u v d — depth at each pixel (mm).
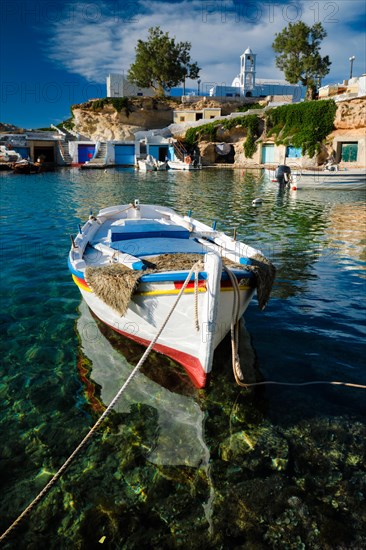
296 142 43969
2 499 3895
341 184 27469
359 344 6469
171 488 3969
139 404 5133
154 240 7246
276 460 4258
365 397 5227
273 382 5551
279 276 9562
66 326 7164
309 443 4477
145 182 32375
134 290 5285
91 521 3672
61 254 11562
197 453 4363
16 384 5547
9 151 46312
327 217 17188
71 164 50938
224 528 3584
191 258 6113
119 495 3910
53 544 3490
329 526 3580
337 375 5691
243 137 51844
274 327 7047
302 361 6031
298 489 3928
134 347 6449
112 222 10039
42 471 4191
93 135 60156
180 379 5660
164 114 60844
